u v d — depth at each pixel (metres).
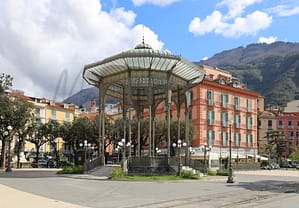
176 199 18.62
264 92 174.12
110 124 66.50
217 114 72.12
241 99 77.69
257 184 30.42
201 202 17.59
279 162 92.50
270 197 20.67
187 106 42.25
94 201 17.33
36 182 27.53
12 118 51.12
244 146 77.06
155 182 30.12
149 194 20.84
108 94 43.69
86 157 53.78
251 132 79.25
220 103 73.06
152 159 35.84
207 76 76.94
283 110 121.44
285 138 105.56
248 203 17.69
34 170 48.50
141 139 64.19
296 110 120.75
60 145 86.00
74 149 70.06
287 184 31.52
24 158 76.50
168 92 37.81
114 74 38.72
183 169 35.47
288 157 103.81
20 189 22.06
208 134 69.69
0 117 50.78
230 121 33.22
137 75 37.22
